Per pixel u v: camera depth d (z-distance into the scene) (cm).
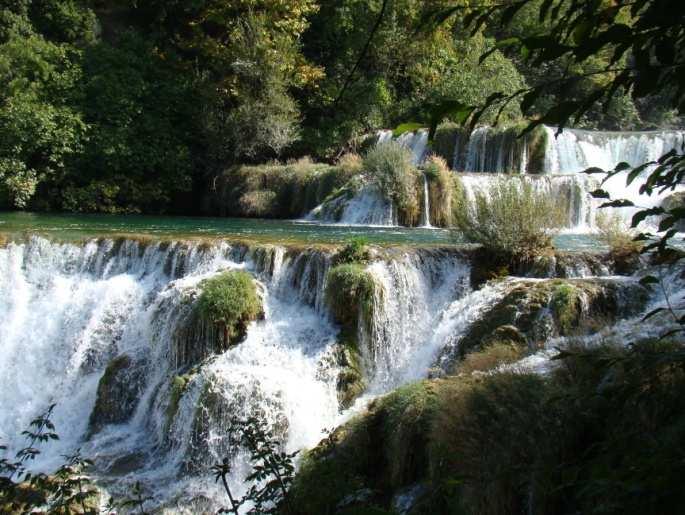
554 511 423
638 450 202
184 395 854
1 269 1221
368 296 927
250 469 783
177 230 1526
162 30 2698
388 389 912
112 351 1073
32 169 2109
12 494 418
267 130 2200
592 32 174
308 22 2527
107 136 2211
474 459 468
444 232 1480
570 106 153
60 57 2308
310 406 845
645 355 215
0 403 1049
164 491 765
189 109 2391
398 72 2473
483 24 179
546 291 828
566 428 441
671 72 152
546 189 1562
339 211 1784
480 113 162
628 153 1867
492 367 680
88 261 1220
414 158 1992
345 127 2348
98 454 853
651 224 1379
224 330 935
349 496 560
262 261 1068
